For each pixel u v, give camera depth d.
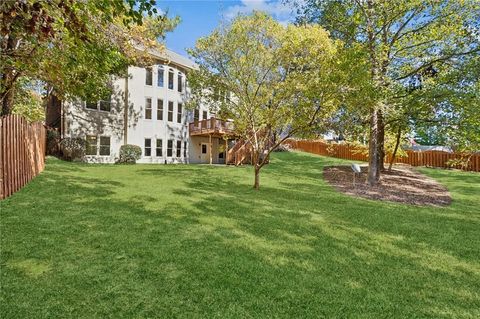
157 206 6.32
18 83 9.27
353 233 5.16
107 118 18.66
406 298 2.98
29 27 3.08
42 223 4.69
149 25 11.36
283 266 3.61
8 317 2.36
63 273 3.12
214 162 25.48
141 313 2.51
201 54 9.80
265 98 9.25
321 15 12.77
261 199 7.88
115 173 11.90
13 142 6.64
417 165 21.03
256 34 9.04
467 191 11.34
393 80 11.54
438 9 10.86
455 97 9.91
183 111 22.89
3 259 3.38
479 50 9.86
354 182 11.73
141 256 3.66
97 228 4.61
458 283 3.39
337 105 8.08
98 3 3.41
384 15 10.89
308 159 21.97
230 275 3.28
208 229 4.91
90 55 5.05
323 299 2.88
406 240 4.91
